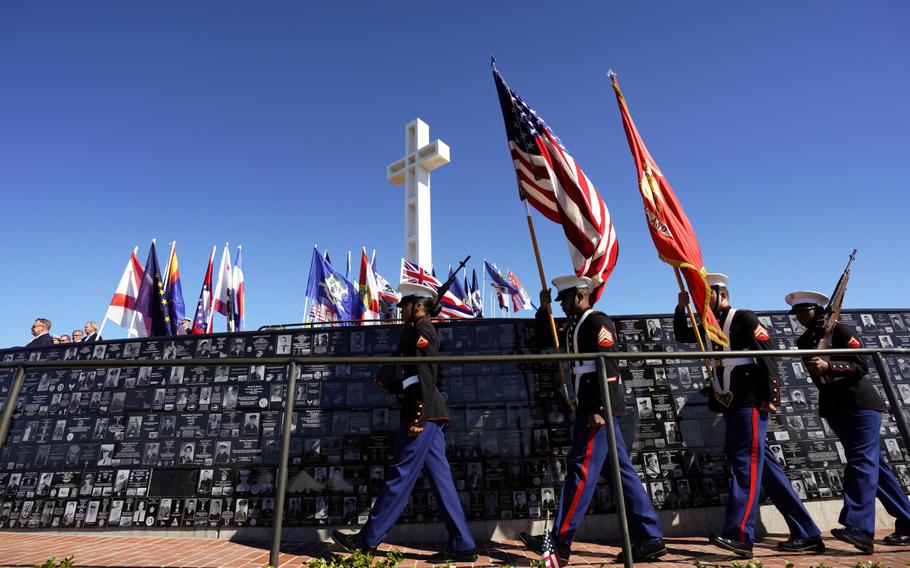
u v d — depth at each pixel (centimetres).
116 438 489
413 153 1512
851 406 386
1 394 523
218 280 1132
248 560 362
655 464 467
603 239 493
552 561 308
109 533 458
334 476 461
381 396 482
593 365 383
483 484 455
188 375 505
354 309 1155
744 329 397
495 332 506
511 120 546
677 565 338
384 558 368
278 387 493
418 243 1444
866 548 355
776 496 386
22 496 476
